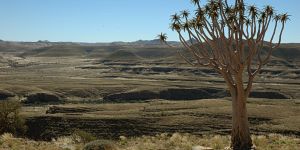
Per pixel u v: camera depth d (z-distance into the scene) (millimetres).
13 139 30156
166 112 75500
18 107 54000
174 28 26094
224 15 24797
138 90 133000
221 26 25031
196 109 78438
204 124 63719
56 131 64375
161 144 29172
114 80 174625
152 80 178625
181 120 66688
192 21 25812
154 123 66188
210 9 24922
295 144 28812
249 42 24984
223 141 30016
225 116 69000
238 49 24719
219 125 62812
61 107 89875
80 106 92500
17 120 53062
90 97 131750
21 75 199875
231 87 25516
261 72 189875
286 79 178375
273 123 62312
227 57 25125
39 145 28359
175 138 32438
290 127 56906
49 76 198625
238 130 25328
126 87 143000
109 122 66875
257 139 30375
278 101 96250
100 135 61844
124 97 129625
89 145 26516
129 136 60406
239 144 25266
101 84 152000
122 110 85812
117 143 31969
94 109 88312
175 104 91188
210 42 25734
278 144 28766
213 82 167875
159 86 144375
